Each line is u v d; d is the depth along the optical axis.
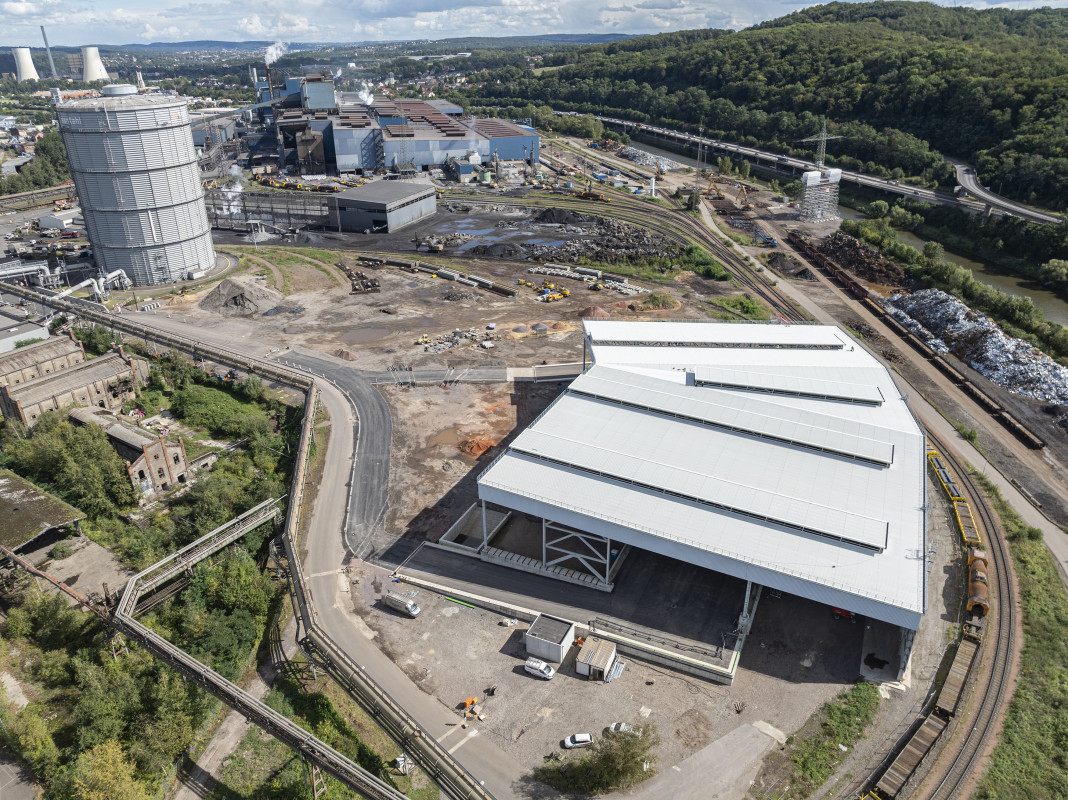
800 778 54.72
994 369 125.69
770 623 70.25
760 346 112.38
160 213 163.50
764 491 74.56
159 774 56.38
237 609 71.31
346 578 76.62
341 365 126.88
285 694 63.75
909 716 60.28
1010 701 61.72
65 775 54.22
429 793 54.31
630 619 70.38
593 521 72.12
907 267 178.25
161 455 90.56
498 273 175.12
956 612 72.12
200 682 58.12
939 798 52.78
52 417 99.50
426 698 61.81
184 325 145.00
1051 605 72.75
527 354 130.88
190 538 81.00
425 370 124.75
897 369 128.50
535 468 79.38
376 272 177.62
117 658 65.44
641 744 54.06
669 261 183.12
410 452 100.44
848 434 84.62
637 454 81.38
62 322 138.50
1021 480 95.81
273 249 195.38
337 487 92.62
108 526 84.94
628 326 118.88
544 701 61.66
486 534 79.50
